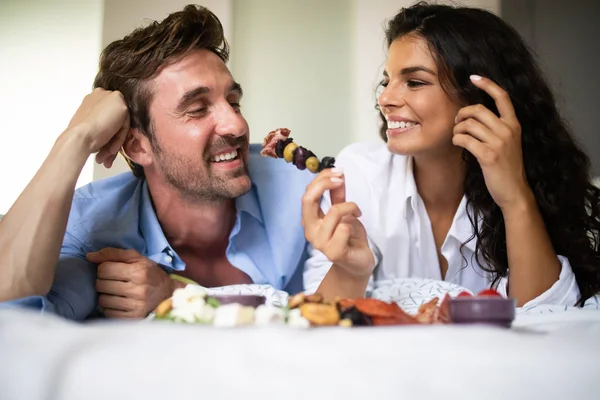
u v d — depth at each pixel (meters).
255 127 3.45
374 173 1.97
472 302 0.86
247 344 0.63
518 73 1.79
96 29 3.31
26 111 3.31
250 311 0.83
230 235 1.74
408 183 1.89
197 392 0.55
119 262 1.49
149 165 1.68
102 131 1.48
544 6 3.35
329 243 1.31
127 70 1.62
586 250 1.75
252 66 3.44
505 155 1.58
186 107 1.58
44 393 0.57
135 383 0.56
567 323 0.96
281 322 0.84
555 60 3.33
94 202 1.72
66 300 1.39
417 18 1.77
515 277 1.60
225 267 1.82
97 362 0.59
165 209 1.72
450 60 1.70
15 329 0.71
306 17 3.47
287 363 0.58
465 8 1.81
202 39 1.63
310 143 3.46
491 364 0.57
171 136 1.59
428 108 1.70
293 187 1.87
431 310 0.96
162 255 1.68
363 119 3.43
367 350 0.61
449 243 1.86
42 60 3.31
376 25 3.43
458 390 0.54
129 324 0.77
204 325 0.77
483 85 1.65
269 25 3.46
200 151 1.59
